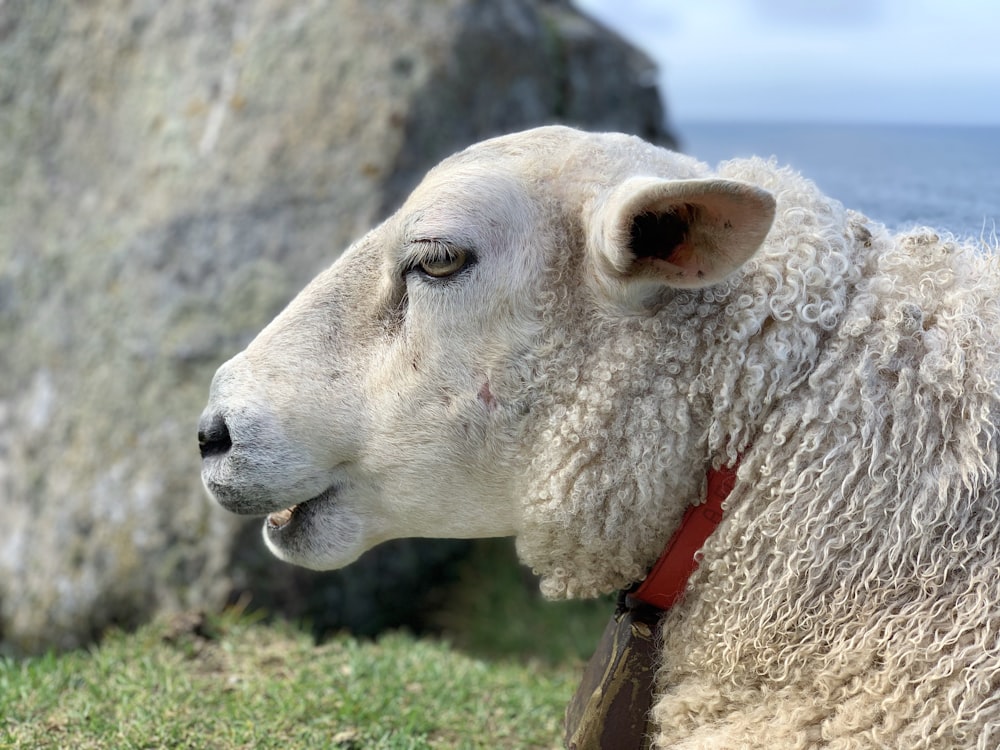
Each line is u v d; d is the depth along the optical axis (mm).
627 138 494
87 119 1200
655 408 449
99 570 1018
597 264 445
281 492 499
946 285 454
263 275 1046
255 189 1078
